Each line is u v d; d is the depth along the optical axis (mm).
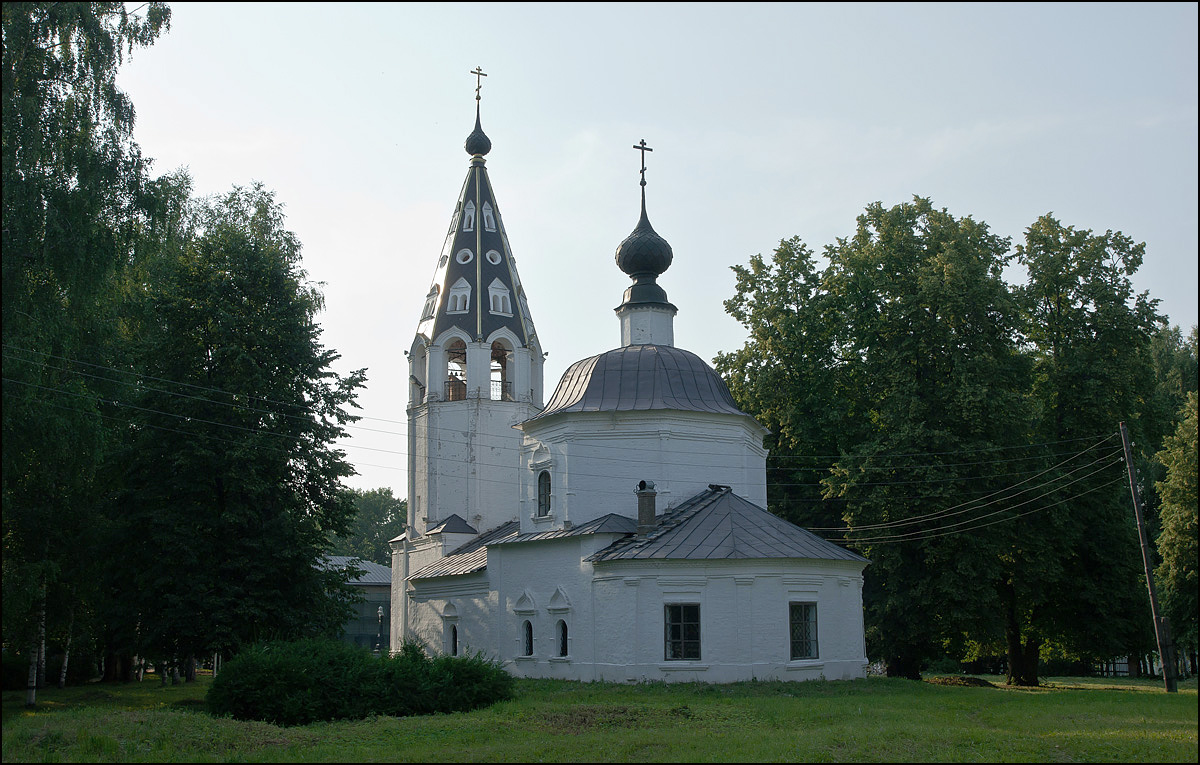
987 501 38312
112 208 31141
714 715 25094
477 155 55375
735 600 33625
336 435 37406
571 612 36625
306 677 25797
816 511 44406
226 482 34281
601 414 38812
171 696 36281
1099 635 41406
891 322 42000
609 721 24078
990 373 39625
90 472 32188
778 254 47531
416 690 27109
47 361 29875
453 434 50844
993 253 44031
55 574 30656
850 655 35344
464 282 52375
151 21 31938
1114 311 41531
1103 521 41062
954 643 41250
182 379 35688
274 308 37438
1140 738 20812
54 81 29938
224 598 32844
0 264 27469
